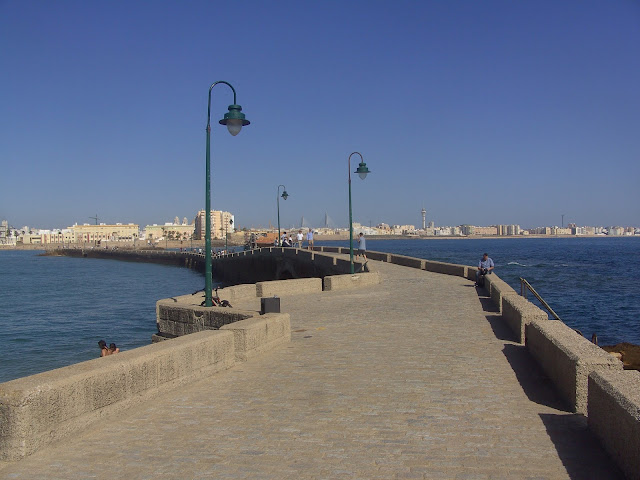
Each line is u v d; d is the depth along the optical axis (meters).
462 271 26.91
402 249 162.38
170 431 6.35
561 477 4.95
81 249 170.38
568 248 161.25
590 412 6.02
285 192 55.78
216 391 7.99
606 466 5.18
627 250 140.50
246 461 5.42
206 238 14.27
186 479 5.05
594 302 40.31
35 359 25.58
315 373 8.86
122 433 6.34
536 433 6.05
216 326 13.65
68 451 5.83
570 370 6.90
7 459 5.61
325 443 5.83
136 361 7.29
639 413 4.68
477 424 6.35
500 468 5.15
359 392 7.70
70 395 6.22
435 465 5.23
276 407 7.12
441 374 8.60
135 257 135.12
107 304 45.88
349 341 11.49
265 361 9.86
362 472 5.11
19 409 5.65
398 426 6.30
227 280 66.56
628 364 18.42
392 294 20.16
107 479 5.10
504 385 7.95
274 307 12.12
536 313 10.75
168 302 15.72
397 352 10.27
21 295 54.03
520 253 126.69
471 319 14.04
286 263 43.44
